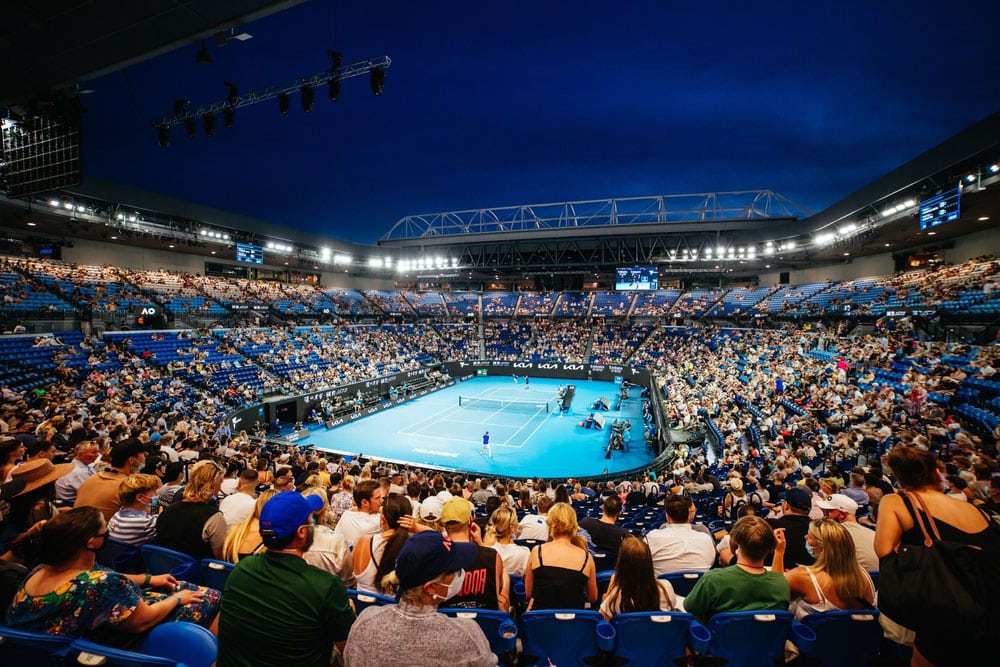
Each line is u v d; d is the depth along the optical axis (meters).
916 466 2.97
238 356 37.19
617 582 3.83
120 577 3.15
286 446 22.72
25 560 4.15
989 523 2.76
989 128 20.92
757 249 47.19
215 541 4.79
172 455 11.51
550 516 4.36
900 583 2.72
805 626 3.50
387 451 28.52
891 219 30.86
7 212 31.62
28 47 9.26
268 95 13.71
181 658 2.90
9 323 27.34
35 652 2.63
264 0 8.16
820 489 8.59
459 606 3.76
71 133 11.45
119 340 31.22
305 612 2.53
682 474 15.71
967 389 17.84
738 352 40.97
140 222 38.00
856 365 25.05
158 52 9.55
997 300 24.33
